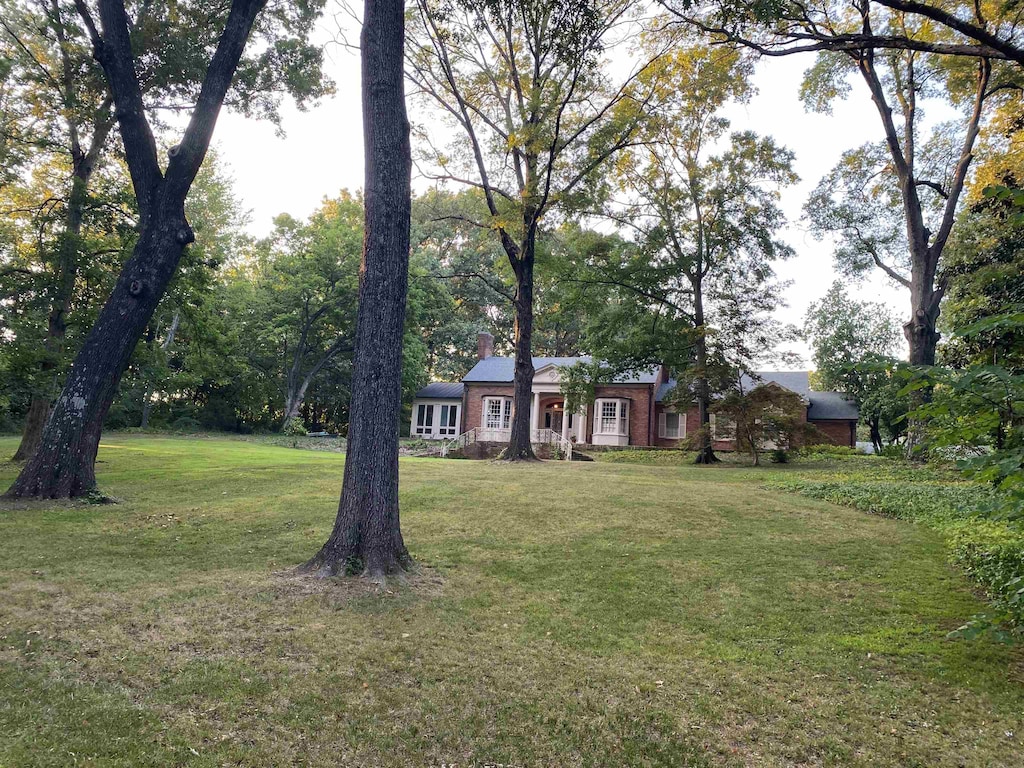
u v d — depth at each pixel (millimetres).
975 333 4051
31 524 8477
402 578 6332
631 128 18031
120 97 10664
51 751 3141
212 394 40000
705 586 6781
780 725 3812
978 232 16719
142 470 14883
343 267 37594
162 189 10812
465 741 3518
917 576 7176
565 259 22797
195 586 5996
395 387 6684
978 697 4242
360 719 3668
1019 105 18078
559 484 13688
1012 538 8000
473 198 21094
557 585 6703
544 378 36281
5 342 14664
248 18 10992
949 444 4363
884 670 4680
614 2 15703
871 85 20719
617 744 3541
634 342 23844
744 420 22062
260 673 4160
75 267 14625
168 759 3137
